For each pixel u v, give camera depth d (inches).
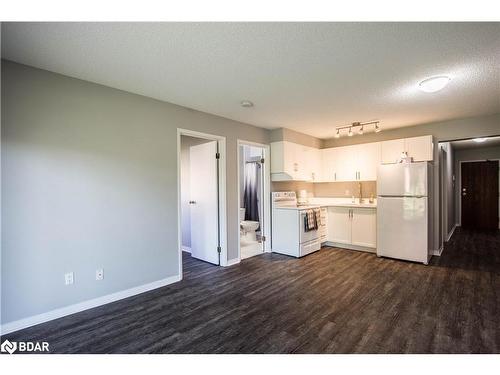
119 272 110.0
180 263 131.6
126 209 112.5
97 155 104.2
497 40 74.8
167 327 86.9
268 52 81.8
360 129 178.4
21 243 86.4
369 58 85.8
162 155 125.6
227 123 157.1
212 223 159.8
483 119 151.3
